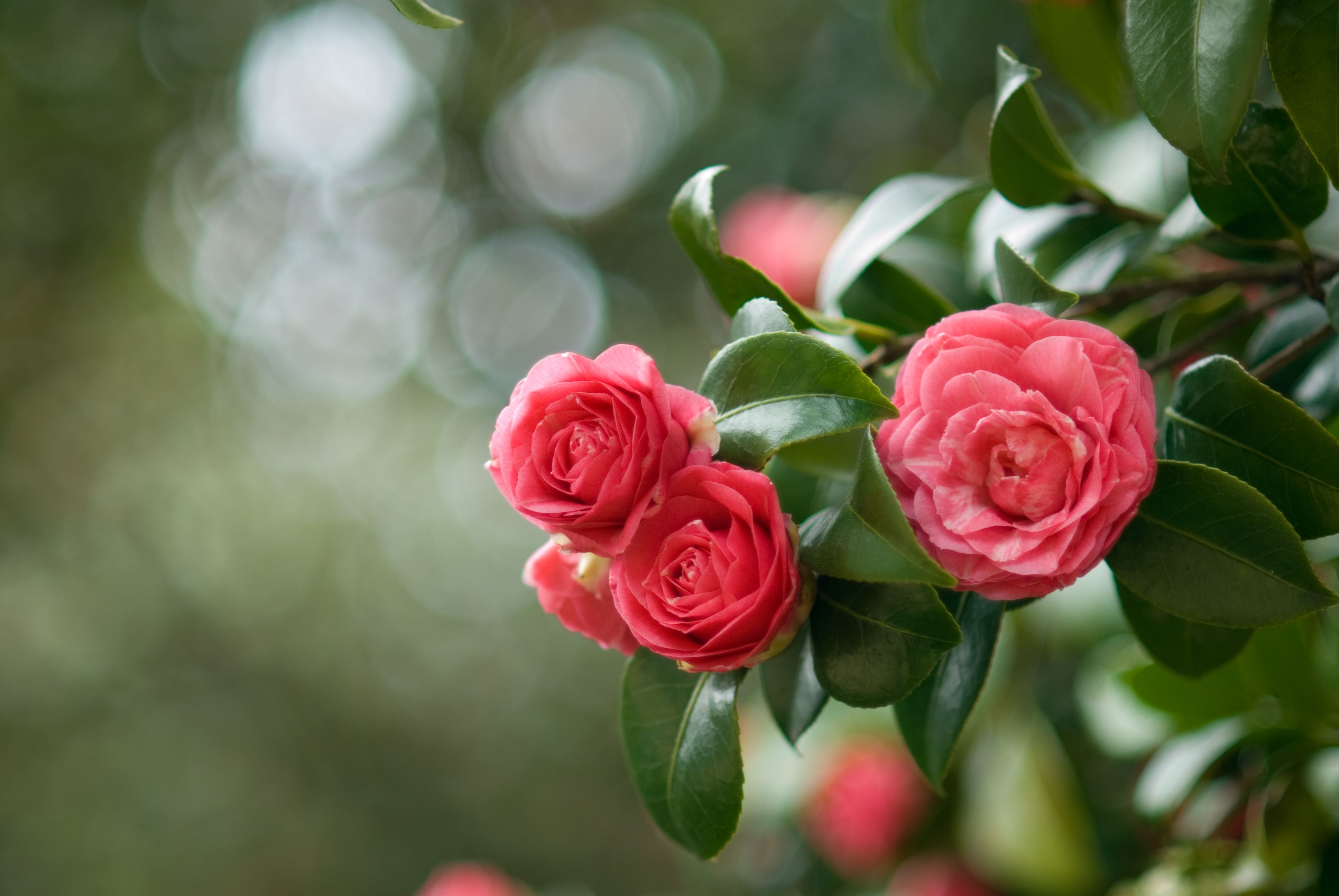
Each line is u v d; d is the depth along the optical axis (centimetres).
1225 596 79
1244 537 79
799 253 148
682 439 79
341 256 551
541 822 527
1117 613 110
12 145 406
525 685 564
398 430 594
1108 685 114
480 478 583
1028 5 117
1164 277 100
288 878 484
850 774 138
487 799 536
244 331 537
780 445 79
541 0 479
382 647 555
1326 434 80
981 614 85
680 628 78
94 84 423
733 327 82
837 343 90
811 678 84
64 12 414
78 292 444
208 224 491
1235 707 103
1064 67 116
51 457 449
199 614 502
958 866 134
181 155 465
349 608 554
